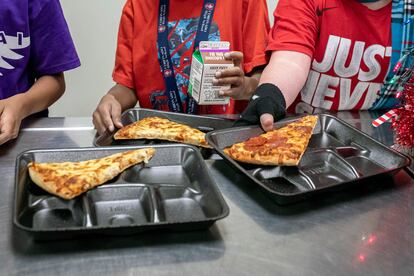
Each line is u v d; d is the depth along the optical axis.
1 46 1.25
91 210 0.74
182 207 0.77
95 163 0.86
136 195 0.80
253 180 0.81
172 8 1.39
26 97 1.20
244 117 1.08
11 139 1.05
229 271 0.62
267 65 1.22
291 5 1.22
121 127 1.12
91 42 2.21
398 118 0.96
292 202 0.80
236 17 1.39
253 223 0.74
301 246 0.69
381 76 1.29
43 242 0.66
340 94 1.33
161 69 1.41
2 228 0.69
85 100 2.33
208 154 1.03
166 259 0.64
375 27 1.23
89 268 0.61
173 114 1.23
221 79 1.06
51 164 0.84
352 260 0.66
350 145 1.04
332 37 1.25
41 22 1.30
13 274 0.60
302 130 1.05
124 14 1.45
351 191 0.86
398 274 0.64
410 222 0.77
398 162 0.94
